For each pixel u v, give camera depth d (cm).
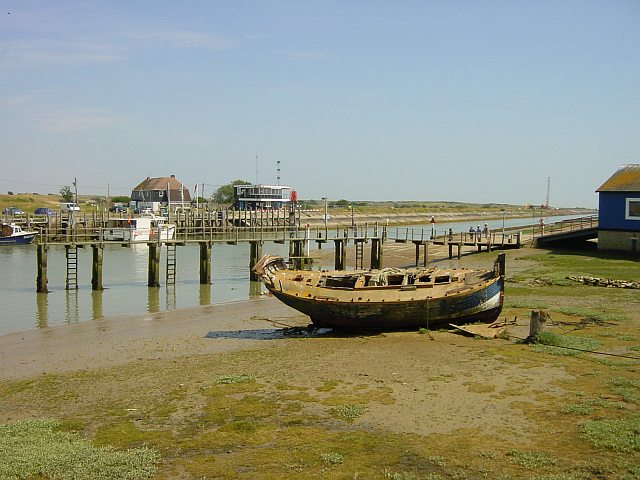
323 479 1166
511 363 1955
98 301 4003
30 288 4541
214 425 1498
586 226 6203
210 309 3522
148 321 3169
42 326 3164
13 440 1427
